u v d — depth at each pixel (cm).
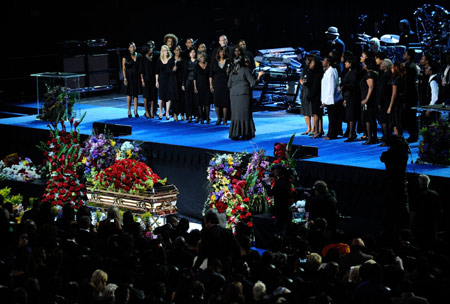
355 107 3073
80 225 2067
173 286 1655
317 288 1505
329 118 3170
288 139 3197
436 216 2306
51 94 3719
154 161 3197
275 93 4122
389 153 2400
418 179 2323
